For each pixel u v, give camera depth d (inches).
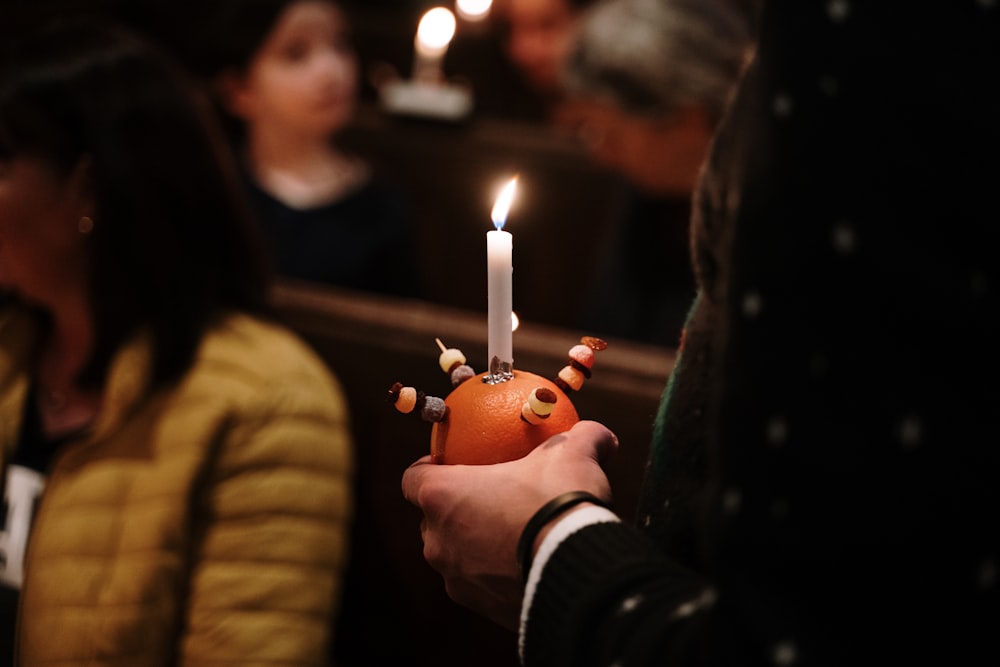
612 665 33.9
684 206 96.8
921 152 30.0
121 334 59.5
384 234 120.0
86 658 56.8
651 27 91.6
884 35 30.4
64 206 58.9
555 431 39.4
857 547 30.1
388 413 92.0
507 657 92.5
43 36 60.2
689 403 37.7
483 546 37.8
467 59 192.5
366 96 200.4
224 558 58.1
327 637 59.4
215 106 143.6
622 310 101.4
